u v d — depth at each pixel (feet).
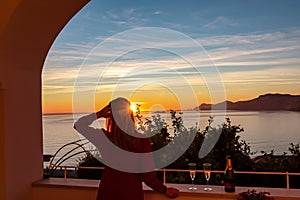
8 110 8.89
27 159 9.62
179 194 8.45
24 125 9.53
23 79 9.47
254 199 7.66
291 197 7.86
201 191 8.43
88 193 9.27
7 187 8.84
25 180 9.51
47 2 8.12
